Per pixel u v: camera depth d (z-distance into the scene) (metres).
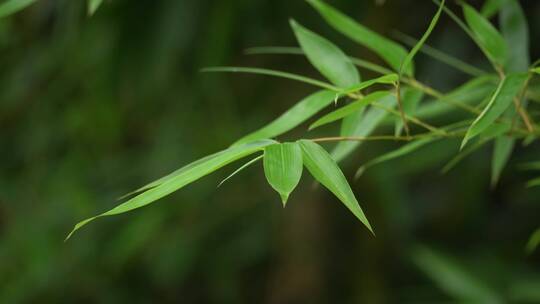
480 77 1.03
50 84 2.09
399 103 0.87
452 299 2.08
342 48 1.85
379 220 2.11
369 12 1.91
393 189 1.96
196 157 1.97
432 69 1.95
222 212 2.14
